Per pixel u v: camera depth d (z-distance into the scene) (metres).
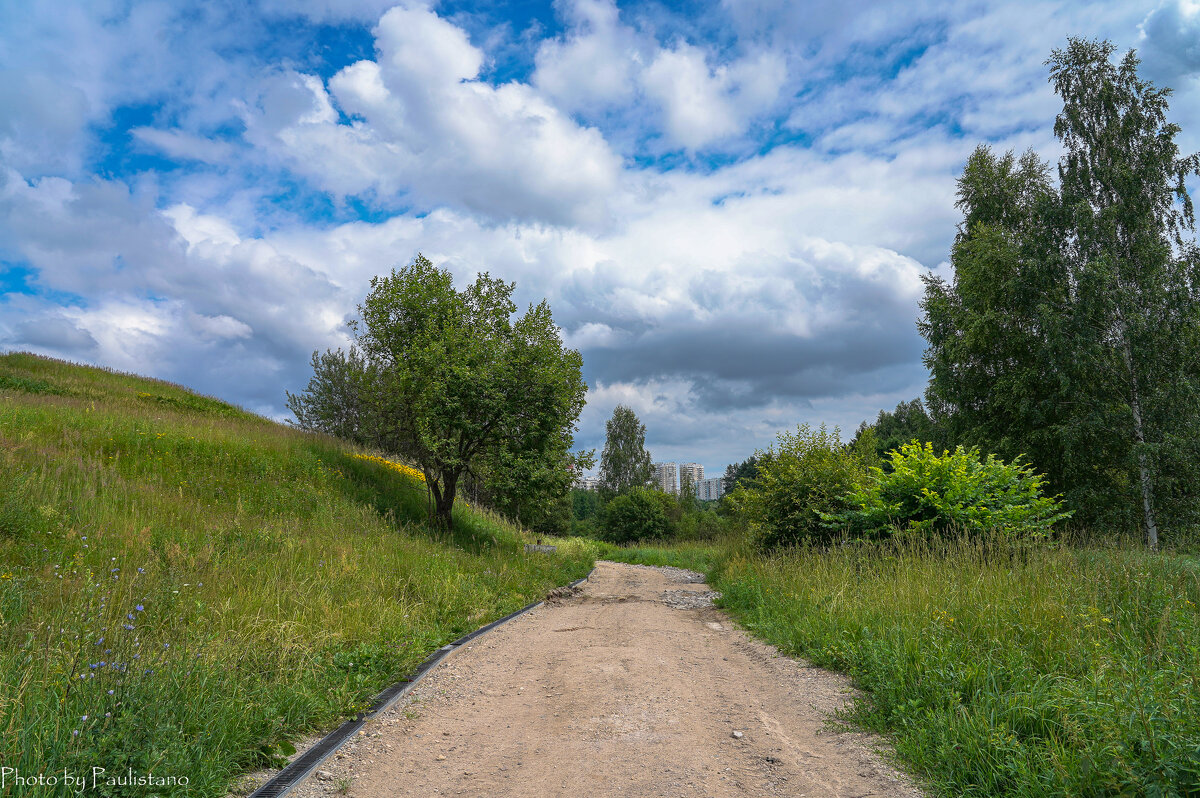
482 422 17.55
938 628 5.35
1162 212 19.94
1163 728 2.95
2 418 13.95
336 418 30.73
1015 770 3.15
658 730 4.36
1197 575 6.08
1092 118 20.80
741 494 16.52
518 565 14.59
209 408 24.95
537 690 5.54
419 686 5.68
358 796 3.41
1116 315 18.94
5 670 3.82
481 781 3.60
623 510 50.69
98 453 13.23
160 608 5.80
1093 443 18.75
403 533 14.41
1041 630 4.92
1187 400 18.28
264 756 3.81
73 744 3.08
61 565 7.18
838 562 9.38
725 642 7.61
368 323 18.81
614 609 10.57
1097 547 7.70
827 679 5.64
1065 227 20.45
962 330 24.03
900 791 3.32
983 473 10.09
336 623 6.68
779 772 3.61
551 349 18.36
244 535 10.09
